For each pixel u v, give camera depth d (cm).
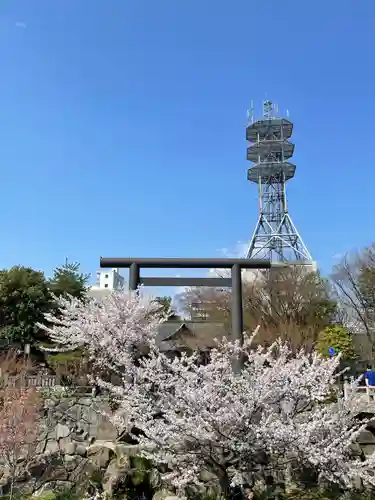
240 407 984
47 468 1480
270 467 1058
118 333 1720
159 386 1184
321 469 1041
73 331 1838
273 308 3212
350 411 1166
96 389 1805
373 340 3184
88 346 1869
